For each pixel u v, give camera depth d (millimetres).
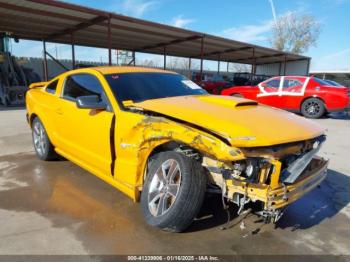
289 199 2461
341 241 2748
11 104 13484
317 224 3057
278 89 11148
